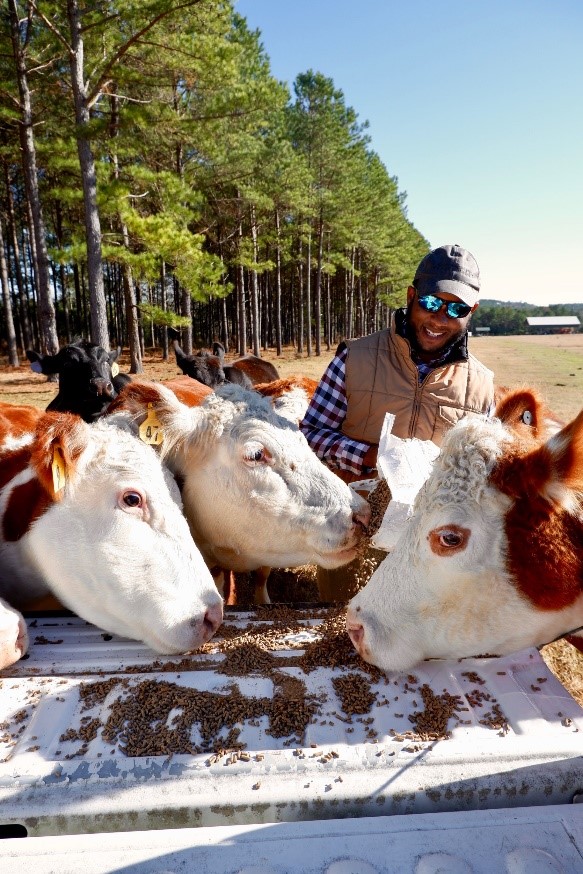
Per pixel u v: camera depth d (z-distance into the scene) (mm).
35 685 1654
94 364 8734
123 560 2000
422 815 1242
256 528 2668
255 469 2607
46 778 1311
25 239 35875
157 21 13000
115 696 1598
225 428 2646
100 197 14836
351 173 35250
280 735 1462
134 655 1886
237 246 28688
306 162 29422
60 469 2041
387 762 1359
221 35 16062
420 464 2473
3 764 1350
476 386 3441
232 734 1451
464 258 3121
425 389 3340
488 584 1778
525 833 1200
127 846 1156
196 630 1910
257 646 1889
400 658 1790
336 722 1513
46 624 2119
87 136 13875
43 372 8938
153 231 15320
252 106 16484
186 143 19250
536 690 1657
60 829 1271
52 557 2070
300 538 2656
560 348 49000
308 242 33094
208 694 1602
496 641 1852
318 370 23953
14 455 2457
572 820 1238
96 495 2096
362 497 3021
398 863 1130
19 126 16406
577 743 1419
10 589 2277
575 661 3830
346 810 1301
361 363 3406
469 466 1804
